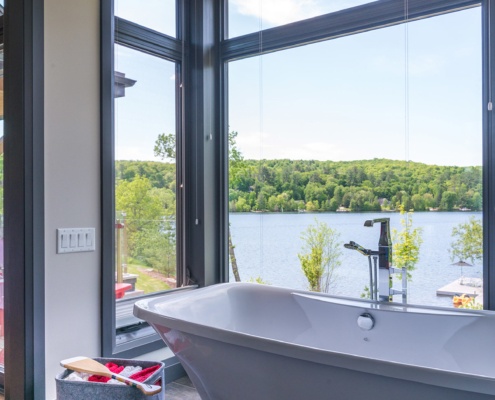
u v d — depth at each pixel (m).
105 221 2.22
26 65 1.90
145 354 2.44
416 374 1.19
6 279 2.02
